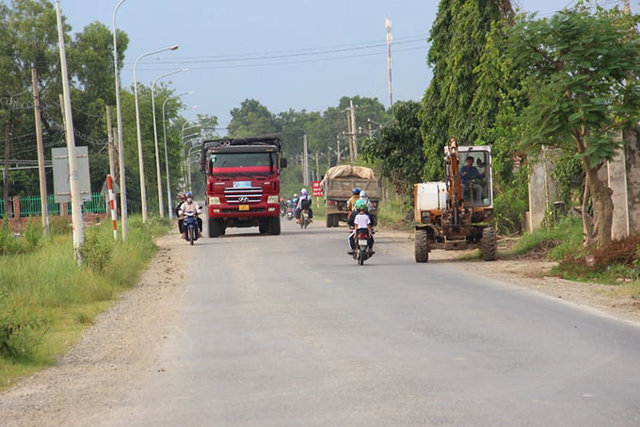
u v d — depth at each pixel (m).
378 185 80.50
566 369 14.27
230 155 65.00
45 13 143.62
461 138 60.09
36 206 119.06
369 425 11.01
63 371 16.64
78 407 13.20
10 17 144.62
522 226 51.78
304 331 19.66
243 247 52.78
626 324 19.25
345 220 80.62
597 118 30.17
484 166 40.22
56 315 25.16
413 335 18.42
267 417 11.73
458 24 61.47
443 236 39.28
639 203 34.28
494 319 20.44
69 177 36.56
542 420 10.95
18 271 31.48
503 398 12.27
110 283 32.66
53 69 146.00
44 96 143.50
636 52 30.61
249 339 18.95
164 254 51.25
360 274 33.47
